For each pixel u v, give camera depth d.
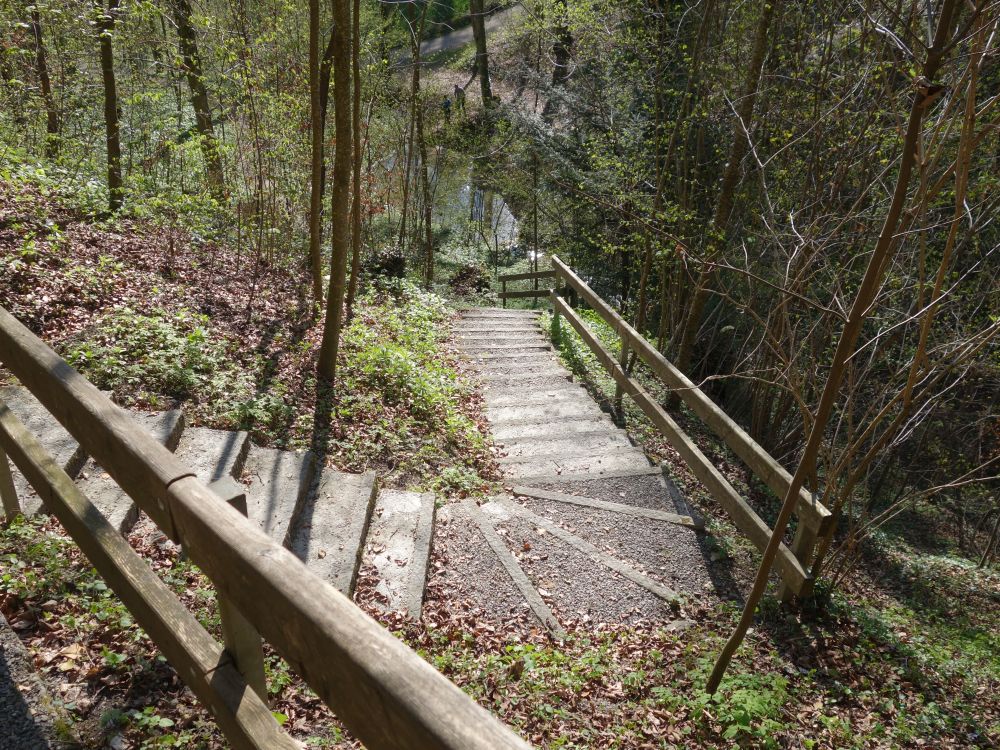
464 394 8.15
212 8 9.92
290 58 10.58
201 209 8.84
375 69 14.45
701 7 9.01
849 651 4.34
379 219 20.34
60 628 2.63
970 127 2.72
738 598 4.82
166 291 7.03
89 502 2.28
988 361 6.65
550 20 13.40
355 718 1.10
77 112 10.41
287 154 9.68
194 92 9.65
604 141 11.69
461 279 19.47
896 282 5.84
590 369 9.83
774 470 4.71
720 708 3.56
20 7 7.43
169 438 4.50
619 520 5.57
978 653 5.01
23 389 4.48
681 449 6.07
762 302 8.62
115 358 5.13
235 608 1.54
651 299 12.28
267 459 4.80
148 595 1.91
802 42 7.49
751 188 8.63
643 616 4.49
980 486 9.02
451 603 4.25
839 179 6.23
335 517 4.47
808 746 3.44
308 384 6.46
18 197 7.09
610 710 3.54
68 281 5.99
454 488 5.78
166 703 2.45
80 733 2.21
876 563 6.92
